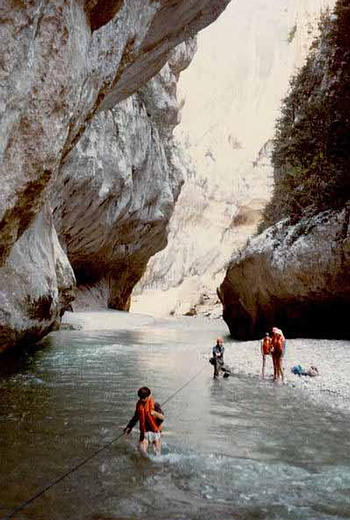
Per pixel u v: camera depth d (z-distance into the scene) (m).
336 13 21.34
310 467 5.93
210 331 29.69
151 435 6.22
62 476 5.30
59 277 17.08
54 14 6.53
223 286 24.98
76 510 4.49
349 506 4.83
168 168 38.59
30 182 7.36
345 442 6.97
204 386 11.14
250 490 5.18
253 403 9.46
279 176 25.94
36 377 11.20
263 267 20.31
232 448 6.60
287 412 8.73
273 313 20.67
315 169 20.56
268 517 4.53
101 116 26.89
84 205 26.59
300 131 22.30
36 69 6.57
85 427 7.20
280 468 5.86
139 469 5.66
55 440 6.52
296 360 14.47
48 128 7.18
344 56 20.89
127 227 34.03
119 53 9.66
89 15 7.83
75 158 23.77
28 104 6.66
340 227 17.70
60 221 25.44
